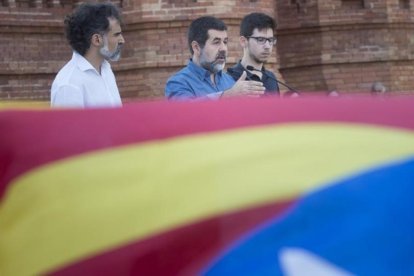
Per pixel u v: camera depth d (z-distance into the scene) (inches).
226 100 146.6
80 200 138.7
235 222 127.9
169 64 461.7
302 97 148.6
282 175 129.5
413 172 128.5
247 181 129.6
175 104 147.6
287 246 125.6
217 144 136.2
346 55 555.5
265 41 316.5
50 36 469.7
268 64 491.5
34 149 145.3
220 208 128.6
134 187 136.6
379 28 560.7
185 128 141.0
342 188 127.3
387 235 125.3
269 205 127.5
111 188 137.8
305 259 124.9
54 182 141.4
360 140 134.0
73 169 141.4
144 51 462.0
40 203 141.4
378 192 127.5
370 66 559.8
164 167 135.8
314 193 127.0
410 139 134.2
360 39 558.9
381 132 136.6
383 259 124.7
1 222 145.0
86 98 272.2
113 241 134.3
